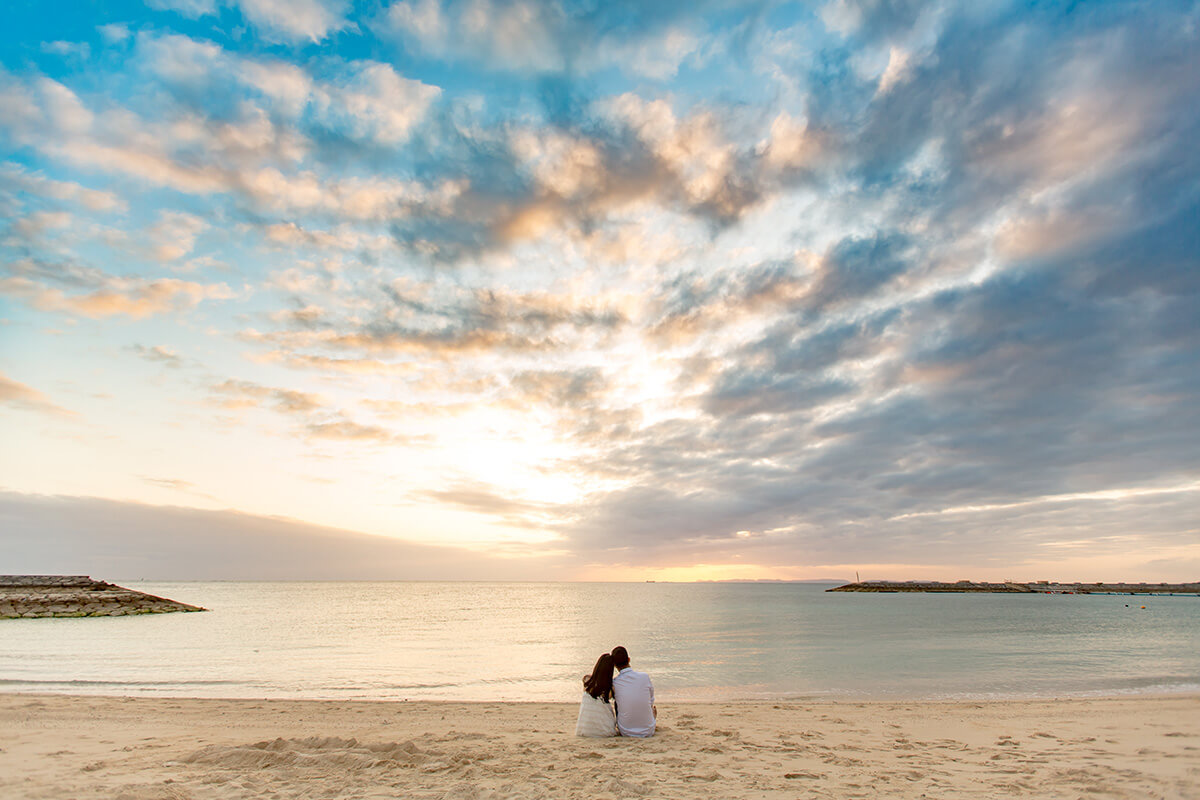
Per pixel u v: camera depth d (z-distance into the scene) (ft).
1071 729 36.68
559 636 135.44
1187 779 23.02
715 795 21.12
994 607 329.52
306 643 116.16
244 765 24.85
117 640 120.47
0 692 58.08
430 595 513.86
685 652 101.86
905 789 22.16
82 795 20.01
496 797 20.43
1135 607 340.80
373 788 21.47
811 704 50.06
